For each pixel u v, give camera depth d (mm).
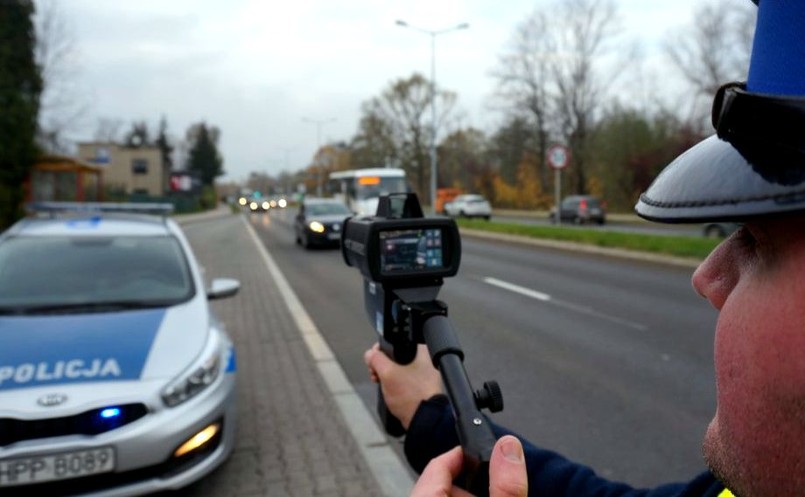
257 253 18266
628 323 7598
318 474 3545
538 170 55906
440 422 1053
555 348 6434
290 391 5031
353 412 4504
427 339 919
